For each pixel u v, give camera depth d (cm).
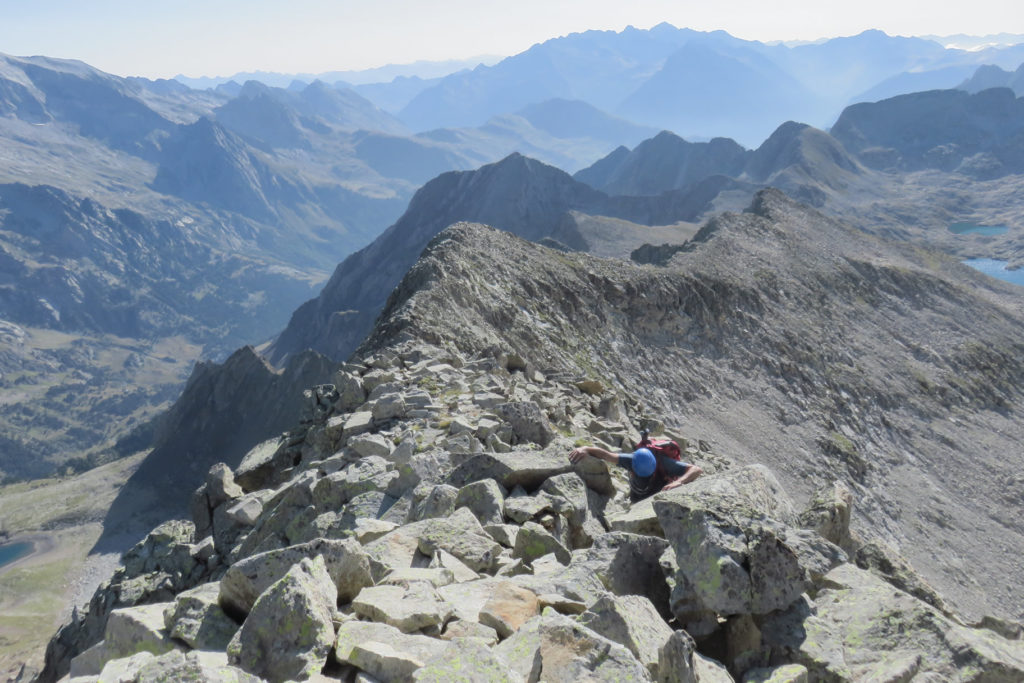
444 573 866
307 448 2230
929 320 16712
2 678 9000
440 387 2506
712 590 710
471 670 568
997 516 11075
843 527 1091
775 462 9419
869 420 11925
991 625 1112
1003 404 14825
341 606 795
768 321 12850
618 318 9812
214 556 1872
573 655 596
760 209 19038
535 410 1861
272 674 650
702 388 10106
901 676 654
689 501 780
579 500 1224
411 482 1367
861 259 17788
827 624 724
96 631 1948
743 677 672
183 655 596
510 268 8588
